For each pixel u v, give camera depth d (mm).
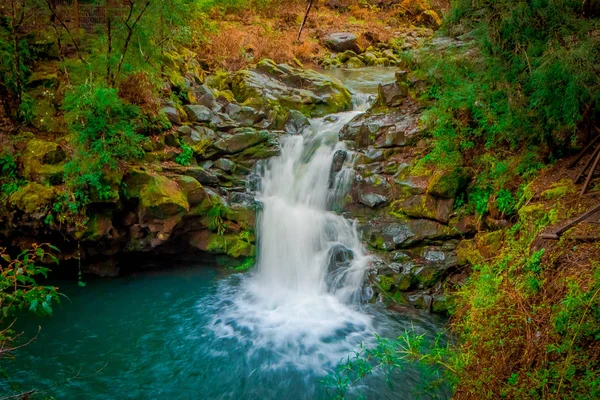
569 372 3385
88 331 6449
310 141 9477
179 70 10695
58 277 7836
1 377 5461
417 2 23391
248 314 6910
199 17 14281
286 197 8961
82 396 5250
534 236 5184
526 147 6668
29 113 8062
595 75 5219
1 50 8023
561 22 5527
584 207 5086
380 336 6230
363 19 22547
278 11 20109
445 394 4965
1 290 3465
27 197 7047
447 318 6453
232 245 8172
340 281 7383
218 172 8953
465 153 7371
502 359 4008
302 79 11688
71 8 10055
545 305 4090
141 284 7727
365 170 8141
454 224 6980
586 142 5988
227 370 5727
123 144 7547
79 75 8438
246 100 10766
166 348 6121
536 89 5707
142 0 8508
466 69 7086
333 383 5434
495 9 5938
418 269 6848
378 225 7586
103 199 7270
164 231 7598
